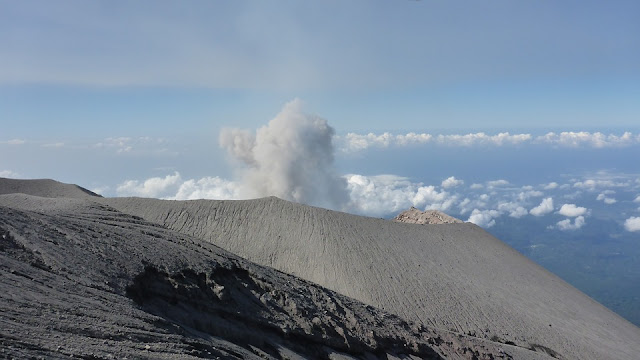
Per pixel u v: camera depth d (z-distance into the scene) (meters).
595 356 64.00
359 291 66.94
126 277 30.31
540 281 87.25
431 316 64.25
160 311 30.08
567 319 74.38
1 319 18.55
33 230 31.11
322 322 39.28
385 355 42.38
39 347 17.55
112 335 21.45
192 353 23.70
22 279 23.45
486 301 72.19
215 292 34.62
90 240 33.44
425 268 78.75
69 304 22.88
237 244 75.94
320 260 74.19
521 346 62.16
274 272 46.69
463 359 49.47
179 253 37.81
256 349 32.16
